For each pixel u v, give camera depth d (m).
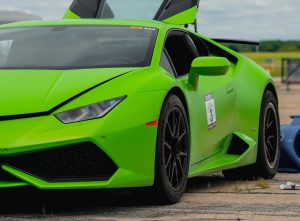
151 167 9.52
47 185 9.02
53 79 9.63
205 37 13.04
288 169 14.47
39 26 11.51
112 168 9.24
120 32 11.11
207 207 9.73
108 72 9.84
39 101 9.17
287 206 9.83
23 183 9.05
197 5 13.91
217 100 11.90
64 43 10.85
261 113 13.21
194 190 11.51
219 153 12.13
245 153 12.48
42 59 10.48
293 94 46.22
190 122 10.72
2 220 8.80
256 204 9.99
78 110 9.12
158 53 10.66
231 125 12.41
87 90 9.36
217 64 10.75
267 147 13.48
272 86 13.89
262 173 13.19
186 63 11.59
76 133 8.95
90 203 9.97
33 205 9.81
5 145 8.85
